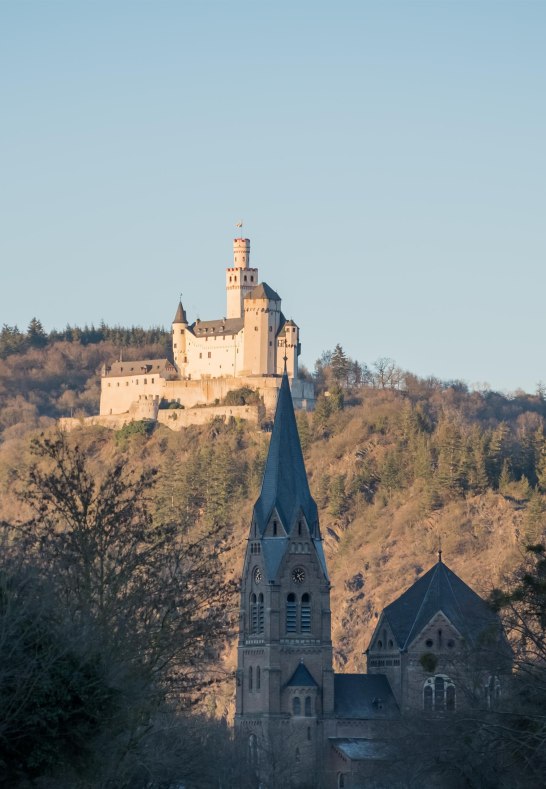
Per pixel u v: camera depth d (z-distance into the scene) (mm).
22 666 196500
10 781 197625
